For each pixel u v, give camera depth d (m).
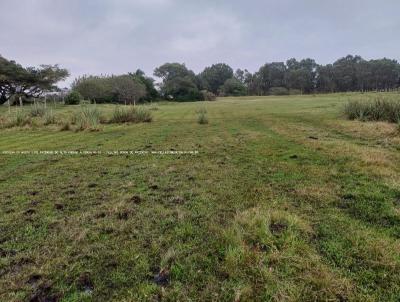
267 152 5.55
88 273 1.84
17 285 1.73
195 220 2.59
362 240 2.13
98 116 12.27
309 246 2.06
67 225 2.56
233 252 1.93
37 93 39.53
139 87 43.44
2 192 3.55
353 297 1.56
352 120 10.53
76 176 4.28
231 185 3.59
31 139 8.36
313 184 3.50
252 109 20.75
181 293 1.63
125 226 2.50
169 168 4.60
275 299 1.55
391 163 4.32
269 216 2.44
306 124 10.22
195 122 12.43
